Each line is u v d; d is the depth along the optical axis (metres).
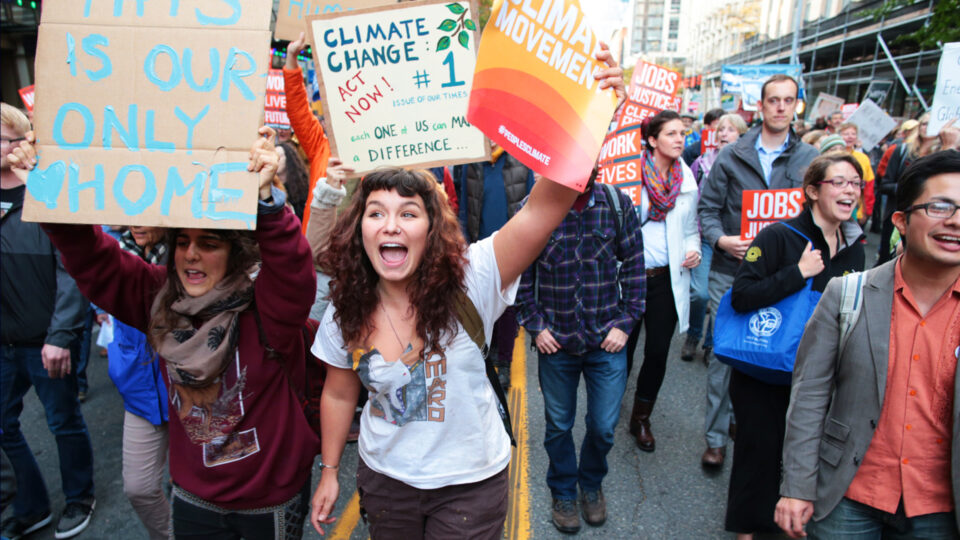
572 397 2.98
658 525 3.08
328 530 3.08
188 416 1.81
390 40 1.78
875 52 22.25
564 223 2.81
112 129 1.53
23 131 2.77
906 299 1.76
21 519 3.04
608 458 3.71
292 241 1.65
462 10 1.75
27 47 14.15
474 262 1.77
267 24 1.52
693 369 5.07
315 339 1.93
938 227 1.63
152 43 1.53
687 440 3.92
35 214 1.53
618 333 2.84
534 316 2.91
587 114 1.54
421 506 1.82
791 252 2.54
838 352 1.91
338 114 1.82
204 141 1.52
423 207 1.73
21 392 2.99
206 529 1.91
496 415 1.88
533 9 1.53
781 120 3.98
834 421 1.92
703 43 57.38
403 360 1.76
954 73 3.95
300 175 3.94
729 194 4.23
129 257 1.90
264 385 1.83
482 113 1.56
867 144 8.46
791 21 32.56
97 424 4.21
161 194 1.53
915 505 1.77
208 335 1.76
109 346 2.37
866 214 6.66
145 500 2.45
